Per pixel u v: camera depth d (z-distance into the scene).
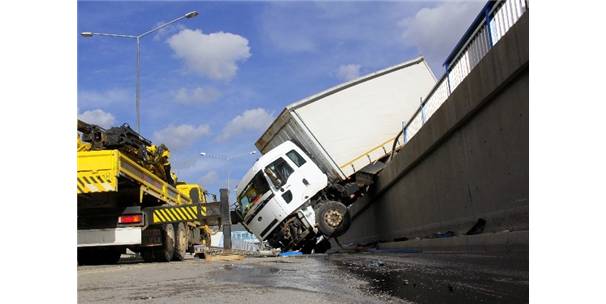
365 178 15.87
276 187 14.34
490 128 7.98
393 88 15.44
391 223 16.33
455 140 9.83
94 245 10.29
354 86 15.15
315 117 14.80
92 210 10.38
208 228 18.20
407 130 14.70
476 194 8.76
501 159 7.60
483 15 8.60
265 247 14.95
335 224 14.21
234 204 15.91
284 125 15.43
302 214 14.34
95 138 10.11
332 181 15.21
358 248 14.42
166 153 13.17
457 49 10.08
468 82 8.54
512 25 6.97
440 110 10.31
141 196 10.45
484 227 8.36
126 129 10.64
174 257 12.09
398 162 14.27
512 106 7.09
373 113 15.18
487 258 6.50
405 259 8.27
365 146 15.02
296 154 14.77
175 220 11.32
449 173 10.34
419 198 12.86
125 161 9.59
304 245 15.05
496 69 7.27
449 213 10.41
